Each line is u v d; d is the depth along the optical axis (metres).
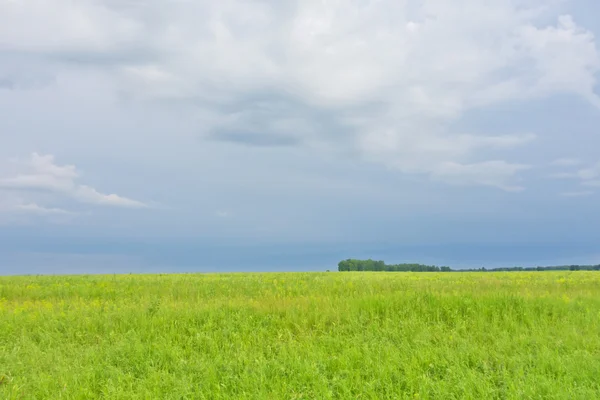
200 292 16.81
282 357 7.89
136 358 8.07
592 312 10.73
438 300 11.66
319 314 10.76
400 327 9.69
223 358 8.10
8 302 15.23
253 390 6.34
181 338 9.47
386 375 6.73
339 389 6.43
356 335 9.06
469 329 9.77
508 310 11.04
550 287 17.44
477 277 27.27
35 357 8.24
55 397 6.43
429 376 6.86
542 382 6.13
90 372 7.31
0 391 6.61
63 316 11.44
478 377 6.60
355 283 19.09
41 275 31.53
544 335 8.75
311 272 38.41
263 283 20.36
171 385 6.80
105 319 10.95
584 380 6.29
